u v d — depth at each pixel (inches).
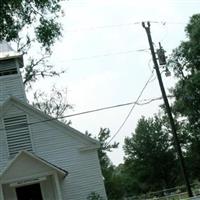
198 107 2295.8
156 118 4190.5
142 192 4190.5
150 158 4128.9
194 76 2245.3
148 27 1339.8
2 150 1295.5
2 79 1376.7
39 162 1196.5
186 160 3223.4
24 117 1317.7
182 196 1921.8
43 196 1242.0
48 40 959.0
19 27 907.4
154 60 1334.9
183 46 2287.2
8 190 1234.0
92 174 1295.5
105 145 2832.2
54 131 1312.7
